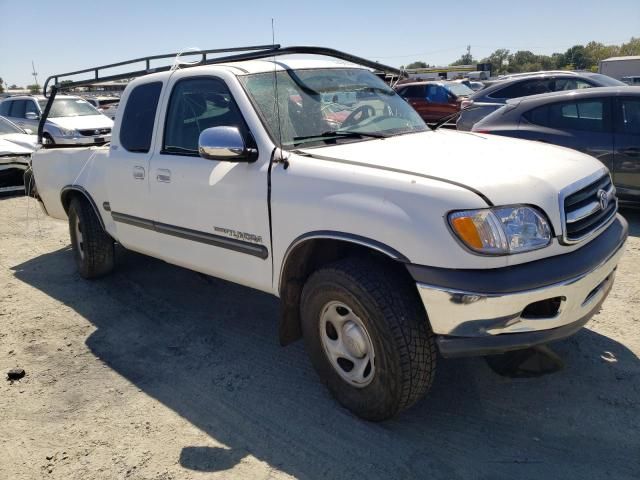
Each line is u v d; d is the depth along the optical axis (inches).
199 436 119.2
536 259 103.1
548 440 112.3
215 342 161.2
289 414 125.0
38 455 115.0
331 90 150.9
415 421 120.1
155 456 113.3
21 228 299.7
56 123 546.3
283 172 124.7
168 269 221.8
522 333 103.0
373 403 115.0
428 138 143.1
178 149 156.2
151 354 156.0
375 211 107.2
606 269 115.4
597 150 259.3
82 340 166.1
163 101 161.5
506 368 135.9
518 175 108.5
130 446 116.7
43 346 162.9
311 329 124.9
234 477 106.2
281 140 132.0
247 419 124.0
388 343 106.8
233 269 143.2
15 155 382.9
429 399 127.4
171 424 123.6
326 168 118.0
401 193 105.4
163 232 162.9
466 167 111.8
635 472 102.6
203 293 197.6
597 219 118.6
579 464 105.2
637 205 256.7
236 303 187.9
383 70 180.5
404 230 103.3
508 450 110.0
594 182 121.3
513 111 289.0
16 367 150.8
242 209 134.2
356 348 115.4
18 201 367.9
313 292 120.0
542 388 129.2
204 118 147.4
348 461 109.1
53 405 132.6
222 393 134.8
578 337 150.6
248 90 139.2
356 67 171.0
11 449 117.2
